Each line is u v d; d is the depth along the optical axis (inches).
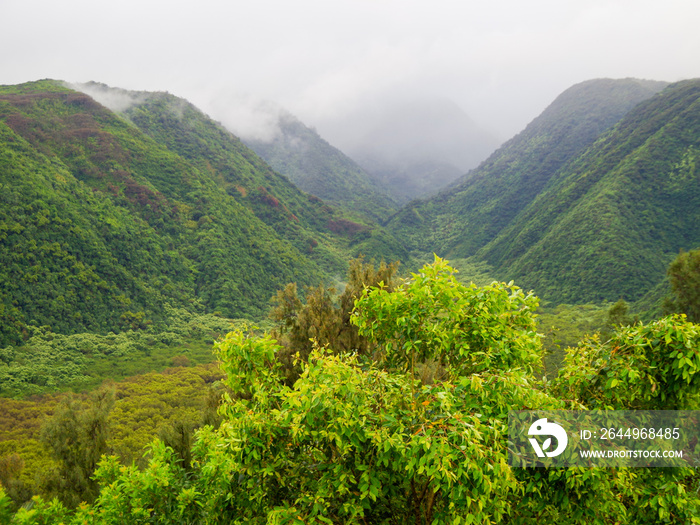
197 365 2785.4
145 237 4394.7
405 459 133.0
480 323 173.2
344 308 303.9
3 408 1792.6
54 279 3250.5
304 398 134.0
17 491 306.5
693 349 148.3
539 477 148.0
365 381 151.3
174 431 261.0
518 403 146.2
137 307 3666.3
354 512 134.1
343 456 145.2
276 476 152.3
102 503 172.7
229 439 146.6
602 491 145.3
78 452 282.2
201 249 4692.4
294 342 295.7
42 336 2886.3
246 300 4372.5
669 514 156.9
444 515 136.2
